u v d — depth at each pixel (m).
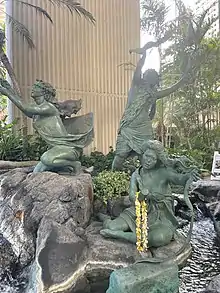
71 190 3.80
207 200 5.91
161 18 10.02
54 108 4.48
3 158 7.82
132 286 2.64
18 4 9.76
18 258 3.77
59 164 4.30
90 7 10.83
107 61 11.16
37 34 10.01
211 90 10.80
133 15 11.65
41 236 3.47
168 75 10.39
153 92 5.29
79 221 3.84
